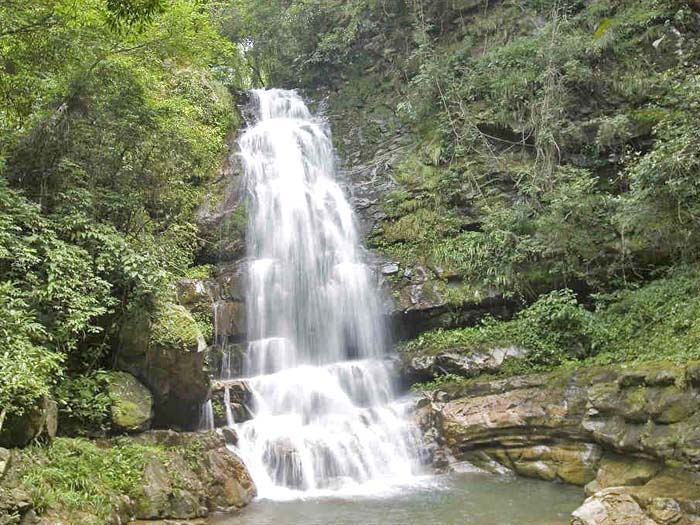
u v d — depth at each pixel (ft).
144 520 27.76
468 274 49.75
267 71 84.12
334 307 50.96
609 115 53.26
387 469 37.70
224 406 38.91
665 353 36.99
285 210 56.34
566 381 38.47
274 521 29.37
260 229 55.01
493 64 59.41
